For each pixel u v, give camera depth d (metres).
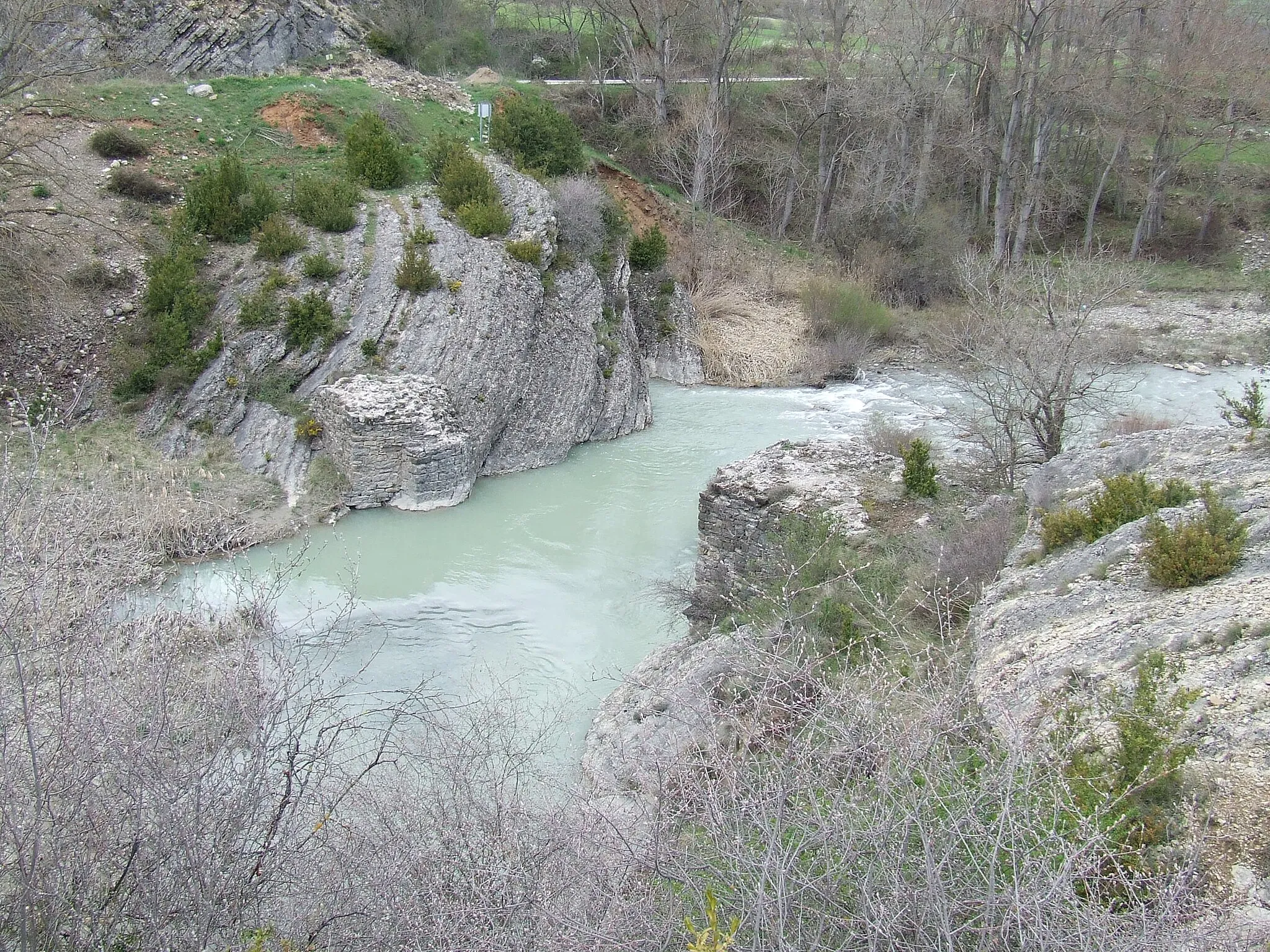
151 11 33.75
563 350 26.94
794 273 38.72
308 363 22.92
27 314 22.44
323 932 6.50
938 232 40.25
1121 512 11.60
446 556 19.42
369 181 28.53
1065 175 44.66
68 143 27.62
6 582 7.60
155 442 21.16
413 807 7.45
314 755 7.45
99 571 9.41
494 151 32.75
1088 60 41.78
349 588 17.00
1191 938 5.07
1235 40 42.69
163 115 30.22
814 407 30.23
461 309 24.70
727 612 15.71
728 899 5.64
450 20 44.78
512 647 15.88
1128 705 7.95
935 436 25.08
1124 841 6.23
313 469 21.55
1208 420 26.14
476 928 6.11
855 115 42.66
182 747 6.99
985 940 4.99
